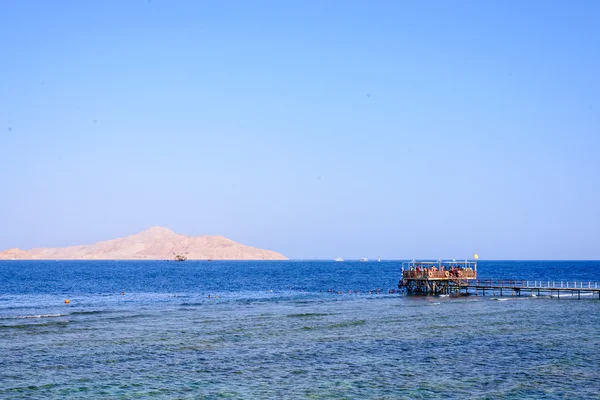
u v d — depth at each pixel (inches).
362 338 1761.8
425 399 1131.3
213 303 2997.0
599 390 1191.6
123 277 6565.0
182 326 2005.4
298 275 7308.1
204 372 1323.8
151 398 1123.3
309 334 1835.6
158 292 3991.1
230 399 1122.0
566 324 2062.0
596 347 1624.0
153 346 1616.6
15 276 6697.8
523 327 1989.4
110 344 1642.5
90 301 3171.8
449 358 1480.1
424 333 1859.0
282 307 2741.1
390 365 1401.3
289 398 1131.9
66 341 1684.3
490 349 1594.5
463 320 2175.2
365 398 1133.7
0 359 1435.8
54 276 6761.8
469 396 1151.0
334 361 1441.9
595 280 5408.5
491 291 3730.3
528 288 3248.0
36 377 1264.8
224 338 1753.2
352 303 2933.1
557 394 1164.5
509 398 1138.7
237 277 6663.4
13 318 2220.7
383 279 6082.7
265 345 1642.5
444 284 3442.4
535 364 1414.9
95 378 1262.3
